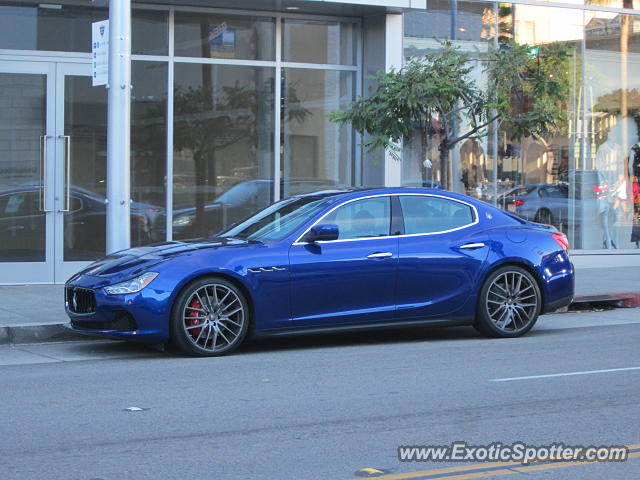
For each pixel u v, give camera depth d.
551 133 15.75
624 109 18.38
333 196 9.95
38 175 14.50
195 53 15.27
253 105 15.67
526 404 7.03
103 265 9.52
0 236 14.35
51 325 10.45
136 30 14.96
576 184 17.98
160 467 5.36
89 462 5.46
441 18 16.64
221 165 15.48
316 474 5.24
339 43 16.14
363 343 10.23
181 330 9.03
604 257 18.11
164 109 15.12
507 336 10.46
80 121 14.66
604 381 7.93
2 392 7.49
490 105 13.42
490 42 17.03
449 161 16.53
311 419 6.54
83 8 14.61
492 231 10.32
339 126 16.17
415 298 9.84
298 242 9.48
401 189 10.11
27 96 14.46
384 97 13.24
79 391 7.53
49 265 14.53
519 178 17.38
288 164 15.91
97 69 11.45
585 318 12.52
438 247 9.95
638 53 18.41
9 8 14.33
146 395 7.36
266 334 9.31
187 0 14.80
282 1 14.89
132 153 14.96
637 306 13.89
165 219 15.11
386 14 15.84
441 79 13.00
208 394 7.39
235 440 5.97
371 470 5.33
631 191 18.53
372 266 9.62
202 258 9.14
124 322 8.98
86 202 14.70
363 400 7.16
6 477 5.16
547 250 10.56
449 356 9.26
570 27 17.77
